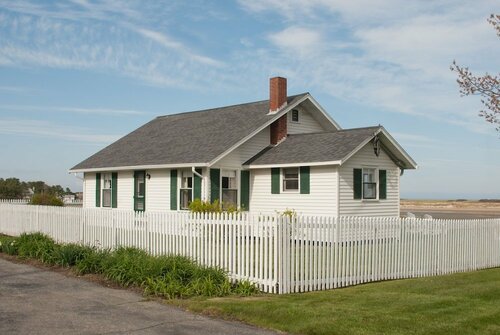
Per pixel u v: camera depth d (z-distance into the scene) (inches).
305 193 890.1
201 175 919.7
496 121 505.0
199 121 1171.3
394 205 952.3
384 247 537.0
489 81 501.7
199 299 406.0
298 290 457.1
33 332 310.2
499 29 515.2
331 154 852.6
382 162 933.2
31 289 443.5
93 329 319.3
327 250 483.2
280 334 319.3
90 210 684.7
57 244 650.8
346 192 863.7
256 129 960.9
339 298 411.2
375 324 328.8
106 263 502.0
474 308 373.7
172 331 319.0
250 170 980.6
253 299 410.3
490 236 666.8
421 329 319.9
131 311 368.8
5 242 675.4
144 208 1053.8
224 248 491.2
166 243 555.8
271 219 452.1
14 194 2103.8
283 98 1023.0
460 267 621.6
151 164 999.6
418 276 569.0
